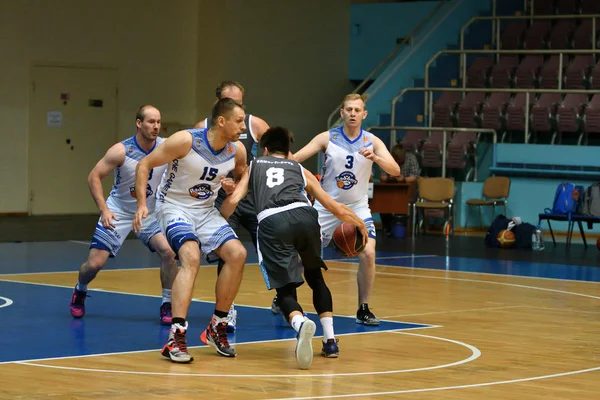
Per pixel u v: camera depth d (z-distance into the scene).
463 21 24.92
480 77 23.45
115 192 9.59
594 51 21.98
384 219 20.72
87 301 10.76
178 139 7.62
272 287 7.58
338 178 9.54
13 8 22.80
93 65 24.08
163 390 6.42
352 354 7.92
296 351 7.23
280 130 8.11
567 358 7.90
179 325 7.47
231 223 9.56
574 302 11.37
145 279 12.87
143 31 24.80
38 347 7.95
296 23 25.59
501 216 18.41
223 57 24.47
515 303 11.20
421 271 14.36
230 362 7.49
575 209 18.14
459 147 21.48
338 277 13.49
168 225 7.76
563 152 20.64
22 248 16.58
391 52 25.45
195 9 25.55
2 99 22.75
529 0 24.84
